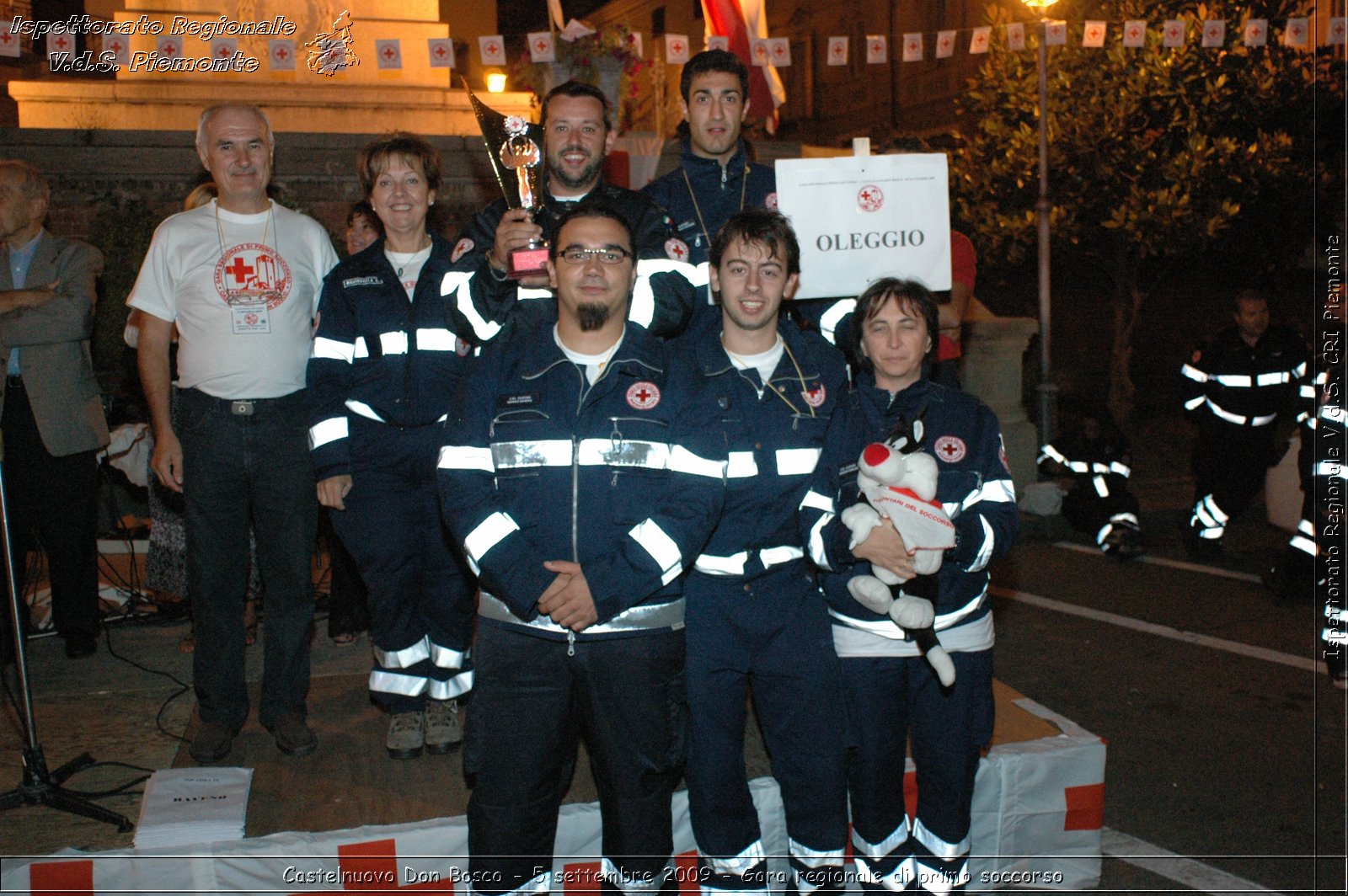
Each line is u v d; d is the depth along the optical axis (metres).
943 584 3.15
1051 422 9.64
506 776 2.92
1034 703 4.18
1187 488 10.41
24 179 4.72
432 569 3.91
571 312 2.92
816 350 3.29
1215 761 4.52
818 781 3.13
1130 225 12.15
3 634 4.61
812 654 3.13
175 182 8.90
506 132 3.51
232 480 3.85
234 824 3.31
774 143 10.29
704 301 3.79
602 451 2.91
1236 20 11.46
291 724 3.96
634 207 3.65
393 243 4.04
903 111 21.78
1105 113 11.96
